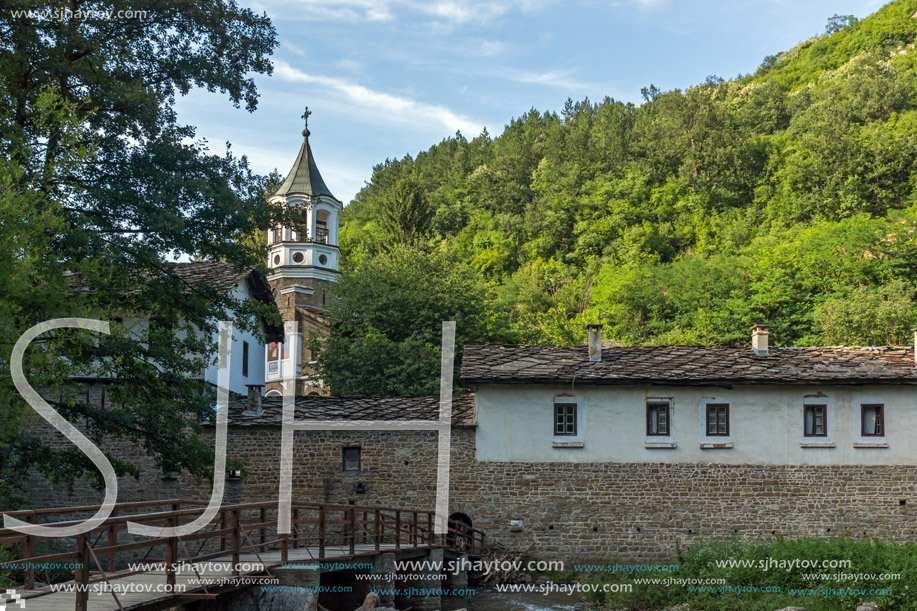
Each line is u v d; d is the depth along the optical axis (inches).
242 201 813.2
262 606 555.8
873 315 1822.1
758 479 905.5
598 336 967.0
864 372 909.2
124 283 738.2
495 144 4628.4
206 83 826.8
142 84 768.9
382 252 2155.5
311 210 1891.0
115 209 740.0
